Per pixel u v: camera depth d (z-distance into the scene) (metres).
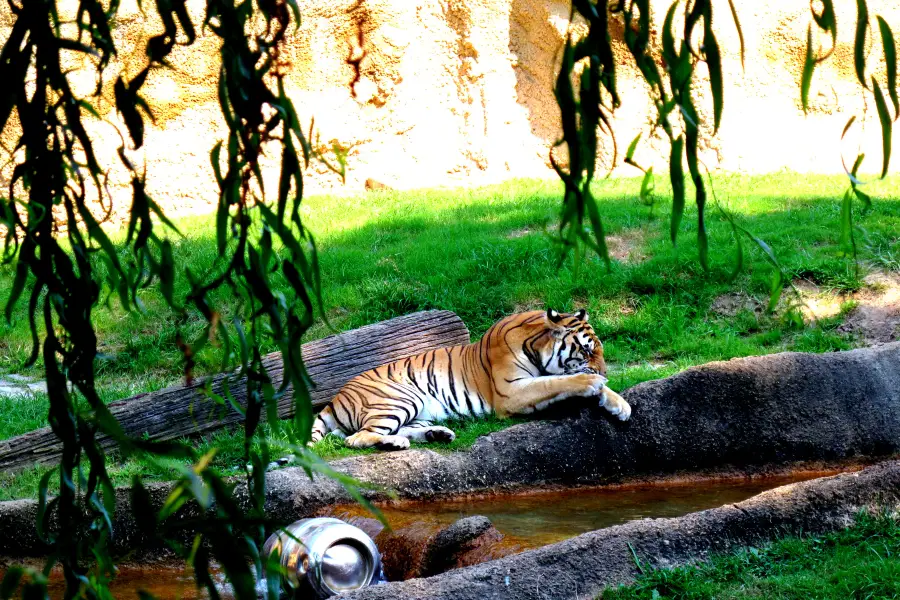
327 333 14.98
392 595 5.76
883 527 6.95
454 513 8.91
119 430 1.96
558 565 6.23
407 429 10.61
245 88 2.07
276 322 2.20
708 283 15.34
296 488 8.80
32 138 2.16
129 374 14.37
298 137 2.11
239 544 2.19
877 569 6.22
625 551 6.46
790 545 6.77
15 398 13.08
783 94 25.14
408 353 12.20
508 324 11.35
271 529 2.25
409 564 7.27
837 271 15.15
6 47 2.08
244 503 8.59
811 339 13.58
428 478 9.39
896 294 14.49
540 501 9.47
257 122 2.09
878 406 10.54
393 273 16.84
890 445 10.50
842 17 24.56
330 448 10.33
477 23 25.02
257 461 2.36
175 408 10.70
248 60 2.08
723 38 24.22
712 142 24.33
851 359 10.68
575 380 10.36
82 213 2.25
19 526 8.52
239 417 10.92
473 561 6.86
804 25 24.83
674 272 15.73
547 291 15.48
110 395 12.87
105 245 2.20
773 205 19.70
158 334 15.12
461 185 24.88
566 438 9.95
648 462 10.12
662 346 14.02
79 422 2.25
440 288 15.95
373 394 10.93
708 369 10.39
